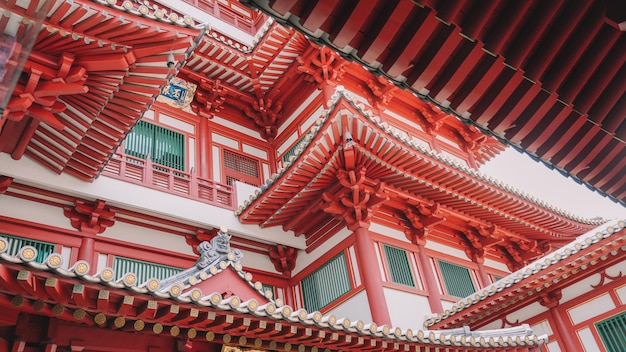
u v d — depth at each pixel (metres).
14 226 12.91
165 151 17.88
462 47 5.47
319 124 14.70
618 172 7.10
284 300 17.62
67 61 9.90
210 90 20.08
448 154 23.73
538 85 5.88
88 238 13.99
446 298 17.48
